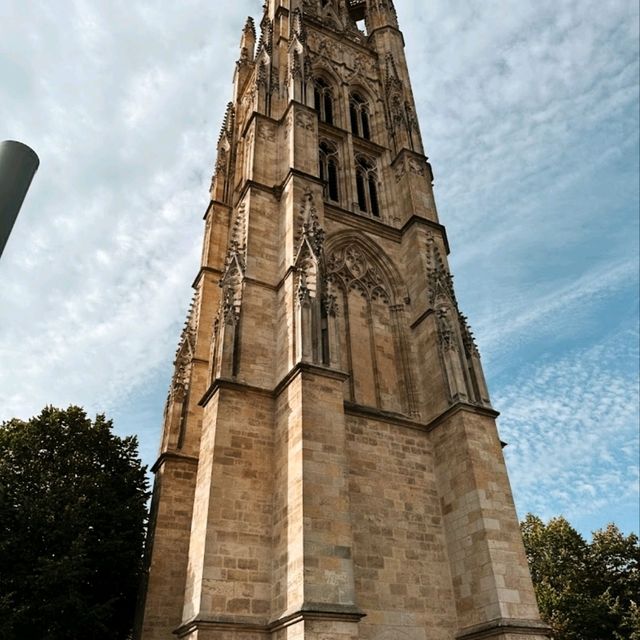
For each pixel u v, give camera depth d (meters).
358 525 27.38
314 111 43.25
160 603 31.00
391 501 28.95
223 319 31.66
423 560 27.91
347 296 37.19
